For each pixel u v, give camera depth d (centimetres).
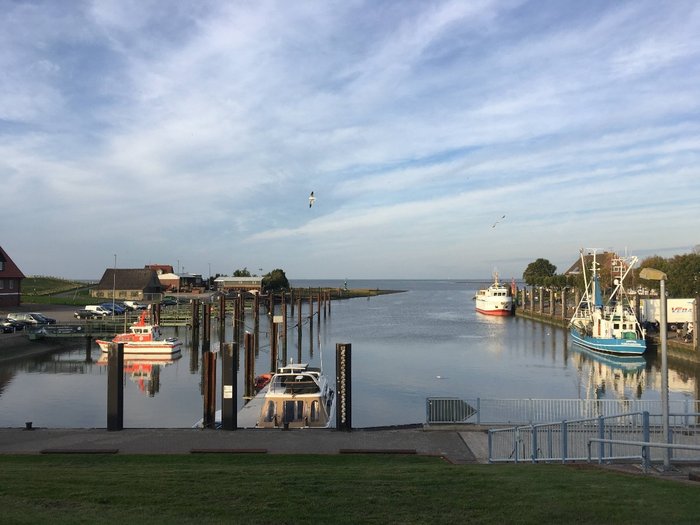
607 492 1204
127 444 2055
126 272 12838
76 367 5478
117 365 2334
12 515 1010
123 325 6869
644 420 1581
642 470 1523
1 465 1684
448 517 1052
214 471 1491
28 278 14375
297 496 1190
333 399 3716
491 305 12606
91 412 3734
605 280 9331
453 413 2345
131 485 1283
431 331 8962
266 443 2069
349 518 1048
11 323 6444
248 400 3969
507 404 3488
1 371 5266
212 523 1009
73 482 1319
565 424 1766
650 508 1077
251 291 14975
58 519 992
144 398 4219
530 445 1959
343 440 2114
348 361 2330
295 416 2981
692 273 6975
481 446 2017
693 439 1972
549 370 5369
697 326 5266
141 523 988
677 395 4319
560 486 1266
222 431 2284
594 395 4294
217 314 9738
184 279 16825
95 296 12381
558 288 12175
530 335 8350
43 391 4388
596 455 1875
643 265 9031
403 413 3669
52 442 2091
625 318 6275
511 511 1080
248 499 1169
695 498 1148
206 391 2708
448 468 1566
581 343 6750
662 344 1605
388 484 1297
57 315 8469
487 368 5456
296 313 12800
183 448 1994
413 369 5381
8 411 3769
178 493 1212
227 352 2362
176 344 6300
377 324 10262
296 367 3759
